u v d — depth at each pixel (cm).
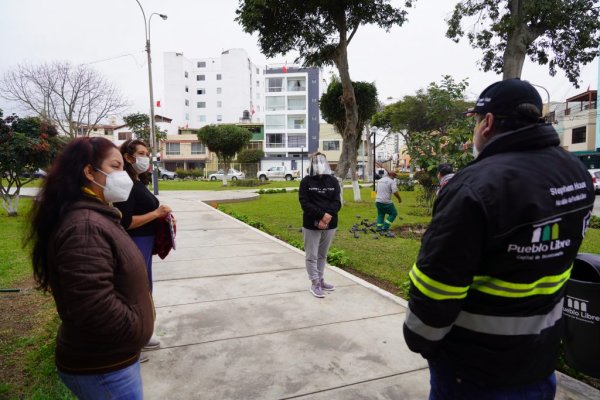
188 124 8025
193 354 336
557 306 148
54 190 158
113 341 156
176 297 473
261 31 1494
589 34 1308
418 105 3491
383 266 635
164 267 608
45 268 163
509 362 138
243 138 3353
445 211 136
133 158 317
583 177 148
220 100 8000
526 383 143
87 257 148
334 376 304
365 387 290
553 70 1483
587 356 247
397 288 528
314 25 1515
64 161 162
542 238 133
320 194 469
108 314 149
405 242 841
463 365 144
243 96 8062
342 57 1512
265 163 6266
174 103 7744
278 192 2509
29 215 161
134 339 162
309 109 6450
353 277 555
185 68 7862
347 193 2344
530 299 137
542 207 131
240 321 404
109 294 151
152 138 2184
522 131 140
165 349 344
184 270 591
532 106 144
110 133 6066
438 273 134
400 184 2453
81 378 158
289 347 349
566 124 3797
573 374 310
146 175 338
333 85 1808
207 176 5303
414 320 143
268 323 399
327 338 367
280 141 6531
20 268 602
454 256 132
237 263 634
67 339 158
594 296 240
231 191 2520
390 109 4150
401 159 6525
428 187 1328
